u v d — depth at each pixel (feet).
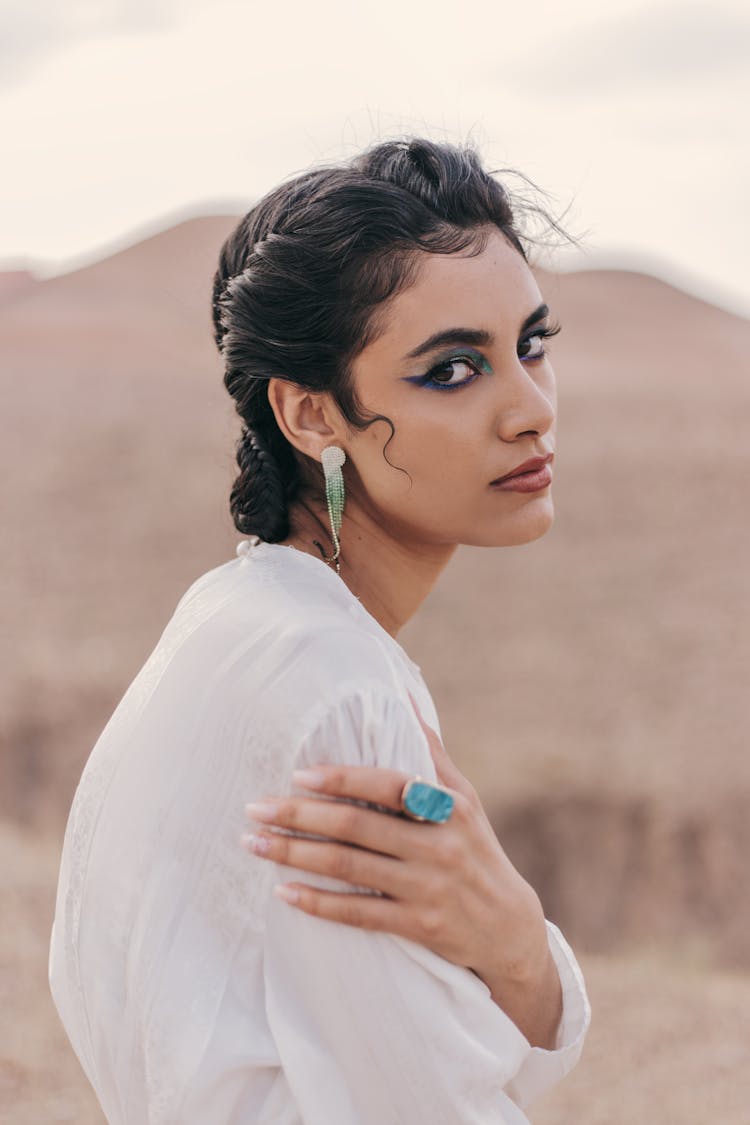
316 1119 4.22
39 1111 13.12
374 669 4.46
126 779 4.72
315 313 4.90
